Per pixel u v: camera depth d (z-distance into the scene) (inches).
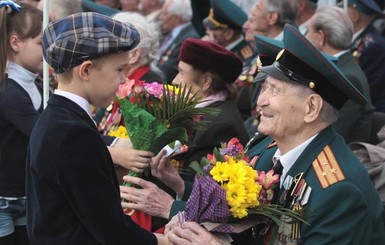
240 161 211.0
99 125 307.6
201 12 538.9
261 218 210.7
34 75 270.1
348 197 201.9
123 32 191.3
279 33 364.5
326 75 207.3
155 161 243.1
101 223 183.6
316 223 203.0
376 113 324.2
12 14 262.7
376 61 412.5
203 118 279.9
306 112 210.7
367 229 204.1
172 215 230.4
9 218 262.4
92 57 187.5
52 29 190.4
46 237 186.2
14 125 257.9
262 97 214.8
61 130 182.5
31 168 189.0
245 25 376.2
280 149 218.2
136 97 235.8
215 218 206.7
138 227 193.8
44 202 185.3
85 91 190.7
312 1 455.5
